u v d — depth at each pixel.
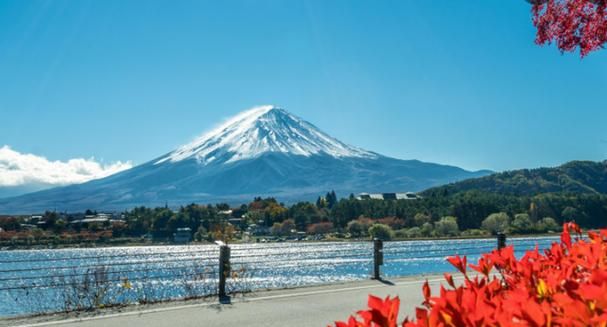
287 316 8.51
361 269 58.25
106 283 10.15
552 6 5.66
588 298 1.58
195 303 9.86
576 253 3.00
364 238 138.88
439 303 1.69
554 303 1.94
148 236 173.88
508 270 2.68
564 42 5.65
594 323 1.46
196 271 11.36
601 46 5.41
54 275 10.09
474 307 1.69
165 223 181.75
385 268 53.31
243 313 8.79
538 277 2.51
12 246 145.88
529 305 1.54
